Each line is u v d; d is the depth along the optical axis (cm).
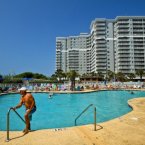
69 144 782
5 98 3528
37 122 1669
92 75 13400
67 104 2878
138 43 14412
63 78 12062
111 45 15062
